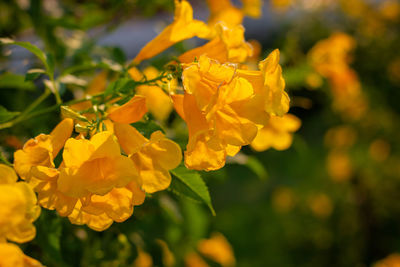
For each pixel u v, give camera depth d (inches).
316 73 35.0
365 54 65.8
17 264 19.5
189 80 20.5
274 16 80.2
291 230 73.8
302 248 71.9
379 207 67.4
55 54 28.1
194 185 22.7
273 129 27.2
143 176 20.7
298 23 67.2
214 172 27.1
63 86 23.8
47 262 25.5
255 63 28.2
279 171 84.8
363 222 67.7
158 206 26.9
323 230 70.6
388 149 67.2
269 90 20.7
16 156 20.6
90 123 21.3
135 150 20.7
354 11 68.1
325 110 66.1
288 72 31.9
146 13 32.9
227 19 31.0
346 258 67.2
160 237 28.7
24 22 32.4
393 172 68.2
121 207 20.6
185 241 33.5
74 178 20.1
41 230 23.8
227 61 22.3
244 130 20.8
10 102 28.0
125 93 22.2
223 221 79.8
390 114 65.7
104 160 20.5
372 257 65.7
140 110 21.2
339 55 36.7
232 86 20.5
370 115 64.5
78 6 33.8
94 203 20.5
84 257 26.2
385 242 65.6
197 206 32.4
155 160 20.8
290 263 70.6
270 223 77.9
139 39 83.1
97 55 29.4
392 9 67.1
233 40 22.5
